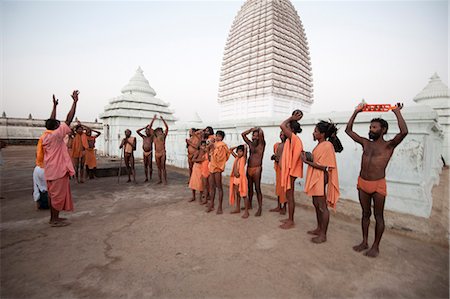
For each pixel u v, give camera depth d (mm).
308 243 3141
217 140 4488
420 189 3727
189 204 4992
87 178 8016
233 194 4445
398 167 3979
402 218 3611
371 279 2346
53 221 3656
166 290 2119
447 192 6398
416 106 3973
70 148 7316
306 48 16188
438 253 2939
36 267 2473
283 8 14781
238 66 15102
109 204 4934
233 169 4309
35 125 26891
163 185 6953
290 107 14070
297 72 14430
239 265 2559
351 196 4680
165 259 2666
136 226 3682
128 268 2469
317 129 3283
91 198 5422
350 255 2834
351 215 4254
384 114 4180
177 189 6430
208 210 4441
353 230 3654
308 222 3984
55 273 2365
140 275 2344
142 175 8820
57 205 3582
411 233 3498
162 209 4613
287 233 3469
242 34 15234
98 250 2867
